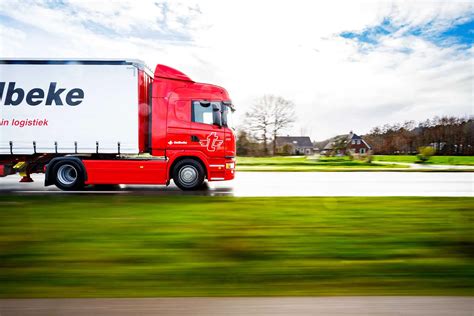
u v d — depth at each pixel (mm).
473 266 4184
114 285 3498
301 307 2941
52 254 4578
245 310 2879
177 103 10859
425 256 4590
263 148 49219
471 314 2809
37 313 2805
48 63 10641
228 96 11102
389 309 2896
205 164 10898
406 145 64688
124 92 10633
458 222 6637
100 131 10672
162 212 7508
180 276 3787
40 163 11102
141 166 10812
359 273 3918
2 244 5043
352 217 7066
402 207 8281
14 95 10633
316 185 13883
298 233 5766
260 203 8781
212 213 7422
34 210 7707
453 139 58219
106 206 8258
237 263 4266
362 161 35625
